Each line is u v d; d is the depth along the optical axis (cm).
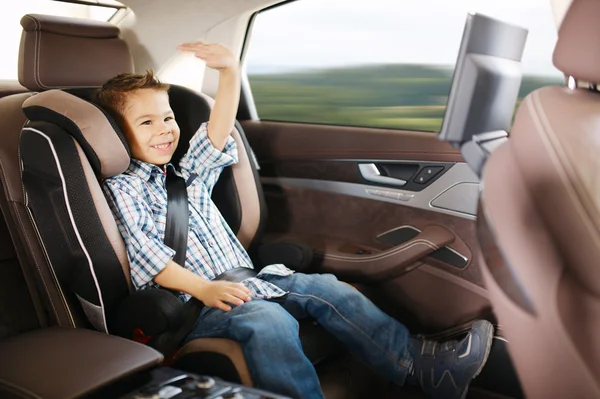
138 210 140
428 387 143
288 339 123
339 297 141
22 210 132
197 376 105
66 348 108
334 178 188
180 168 162
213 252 153
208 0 181
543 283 72
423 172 172
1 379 98
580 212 70
